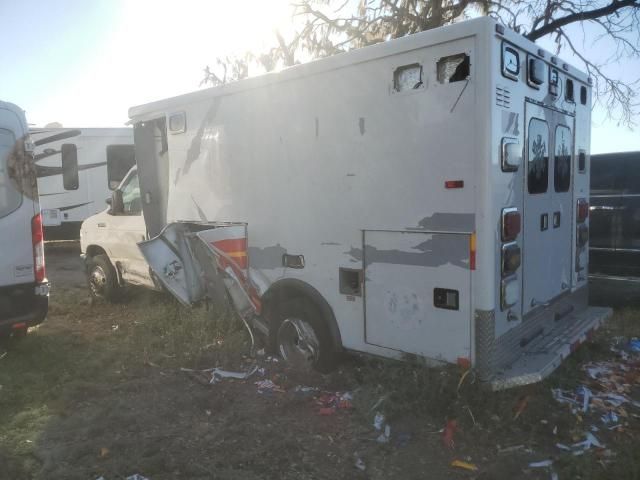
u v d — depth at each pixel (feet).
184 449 11.61
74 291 28.60
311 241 15.01
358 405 13.12
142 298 24.90
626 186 20.44
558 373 14.70
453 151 11.96
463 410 12.01
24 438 12.07
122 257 23.71
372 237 13.57
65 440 12.03
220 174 17.46
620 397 13.76
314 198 14.79
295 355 16.05
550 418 12.46
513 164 12.29
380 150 13.21
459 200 11.93
